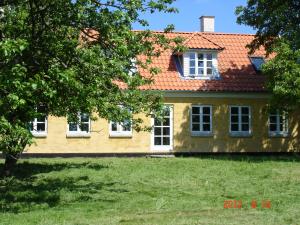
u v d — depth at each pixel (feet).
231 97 94.79
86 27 41.42
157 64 94.84
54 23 40.57
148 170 64.39
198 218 34.96
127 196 45.50
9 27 37.58
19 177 57.88
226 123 94.48
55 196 45.11
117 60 39.65
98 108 44.24
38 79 32.76
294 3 84.84
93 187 50.67
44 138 87.97
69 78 34.53
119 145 90.43
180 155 92.12
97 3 41.01
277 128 97.19
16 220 35.14
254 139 95.50
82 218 35.63
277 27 85.76
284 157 86.84
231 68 98.37
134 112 48.52
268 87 78.79
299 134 97.71
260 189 49.29
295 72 75.92
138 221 34.14
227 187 50.67
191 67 94.53
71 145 88.79
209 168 66.49
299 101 75.77
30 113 34.81
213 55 95.50
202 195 45.91
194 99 93.09
